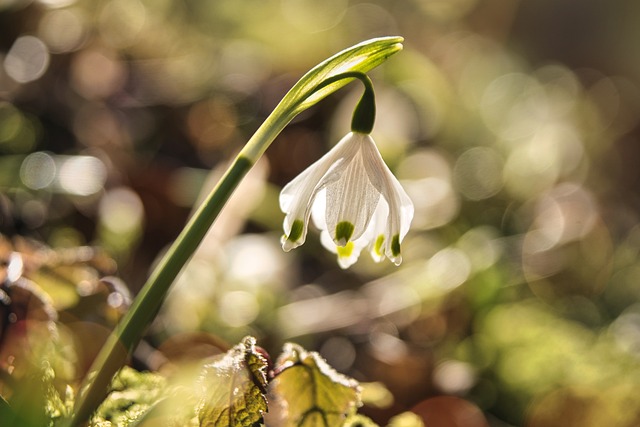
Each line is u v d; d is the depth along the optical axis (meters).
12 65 0.53
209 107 0.61
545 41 1.13
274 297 0.42
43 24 0.57
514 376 0.41
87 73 0.58
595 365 0.42
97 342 0.29
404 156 0.64
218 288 0.40
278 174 0.58
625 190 0.83
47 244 0.39
